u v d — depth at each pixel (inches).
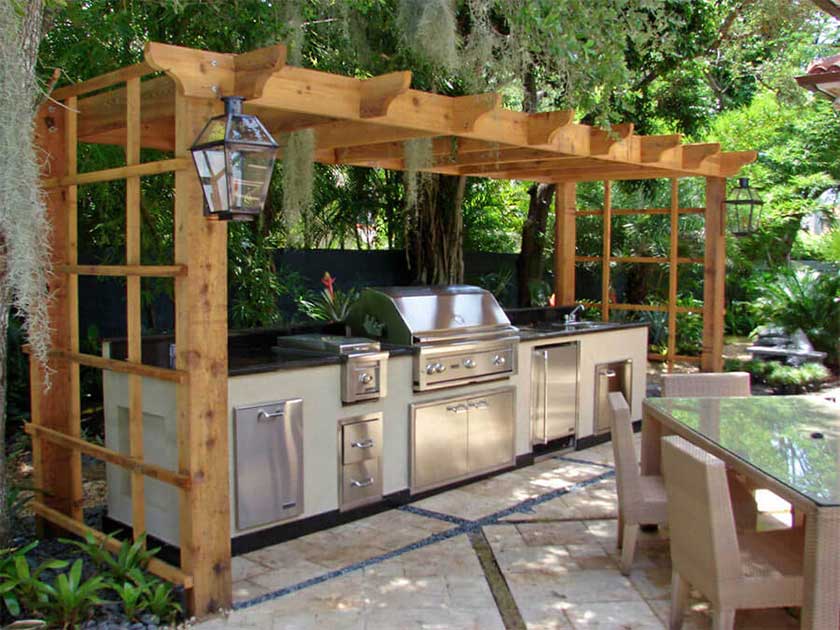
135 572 121.6
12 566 122.4
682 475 105.0
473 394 189.8
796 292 360.8
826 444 117.8
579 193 409.7
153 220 225.3
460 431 187.2
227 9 185.3
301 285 292.5
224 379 118.3
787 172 501.4
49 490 153.1
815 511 91.0
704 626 116.1
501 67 208.7
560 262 287.1
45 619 114.3
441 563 141.3
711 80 385.7
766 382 316.5
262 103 116.5
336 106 126.3
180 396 117.7
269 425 146.9
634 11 185.8
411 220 301.7
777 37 355.3
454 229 301.4
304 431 153.7
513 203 426.6
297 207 173.0
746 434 123.9
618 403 134.9
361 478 165.2
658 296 406.9
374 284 321.1
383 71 230.5
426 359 176.1
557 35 170.7
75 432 147.9
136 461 128.2
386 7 208.5
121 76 127.4
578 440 224.5
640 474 150.6
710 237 264.1
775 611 121.3
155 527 141.2
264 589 130.0
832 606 92.0
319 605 123.8
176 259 116.1
